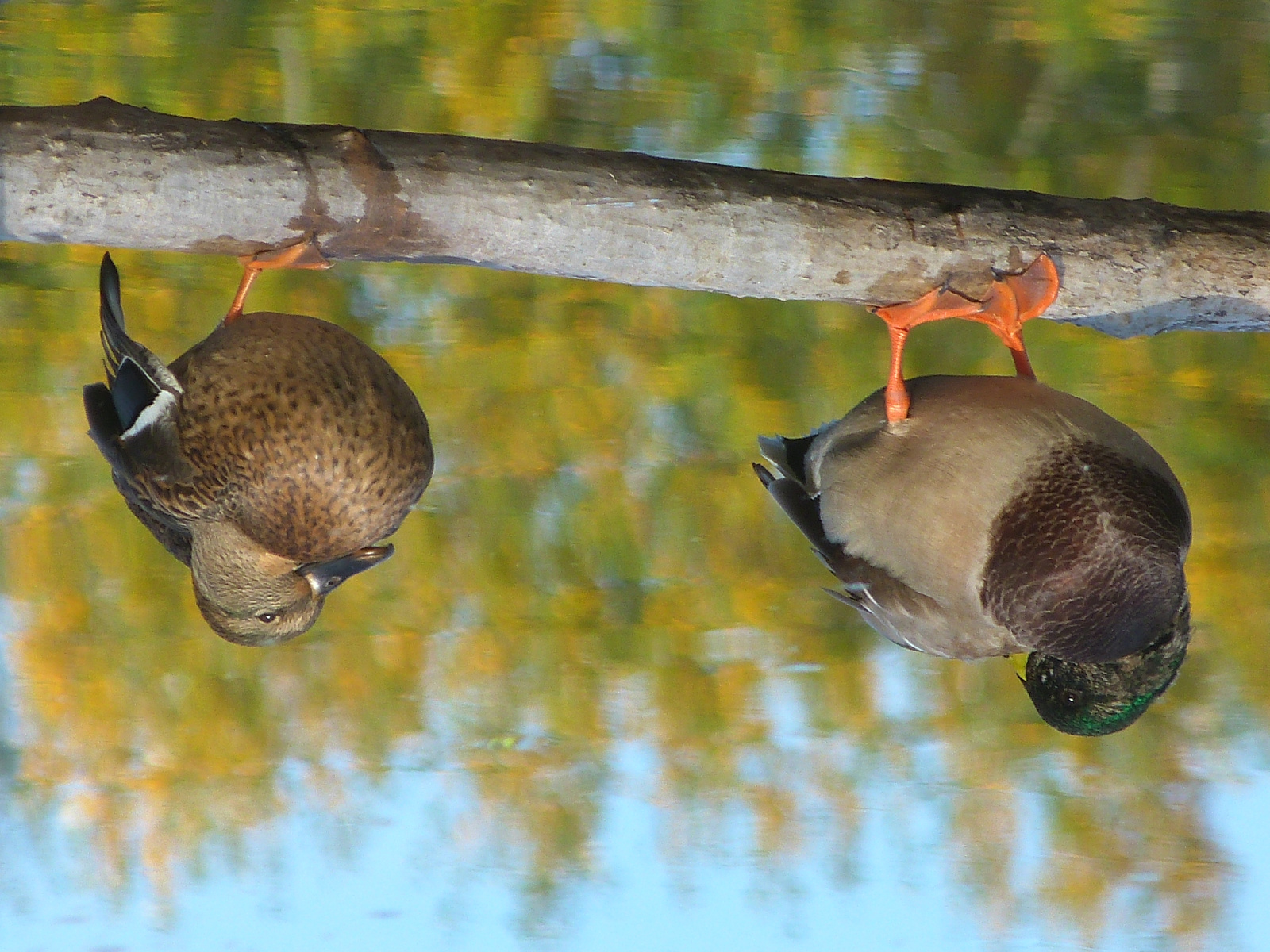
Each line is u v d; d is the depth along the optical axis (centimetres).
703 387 1178
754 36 1176
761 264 599
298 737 1150
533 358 1173
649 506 1186
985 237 613
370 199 557
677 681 1158
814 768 1152
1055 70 1196
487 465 1177
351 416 624
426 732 1157
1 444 1151
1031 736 1148
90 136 530
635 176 586
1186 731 1153
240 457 623
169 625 1155
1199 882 1128
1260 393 1188
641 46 1180
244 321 624
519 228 574
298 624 676
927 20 1184
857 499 656
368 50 1173
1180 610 658
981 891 1130
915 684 1162
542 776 1148
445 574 1170
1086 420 636
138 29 1159
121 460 636
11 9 1147
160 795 1140
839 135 1193
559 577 1181
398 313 1175
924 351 1189
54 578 1154
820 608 1177
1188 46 1188
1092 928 1127
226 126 549
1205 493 1185
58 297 1154
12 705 1145
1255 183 1202
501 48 1175
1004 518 616
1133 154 1200
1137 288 626
